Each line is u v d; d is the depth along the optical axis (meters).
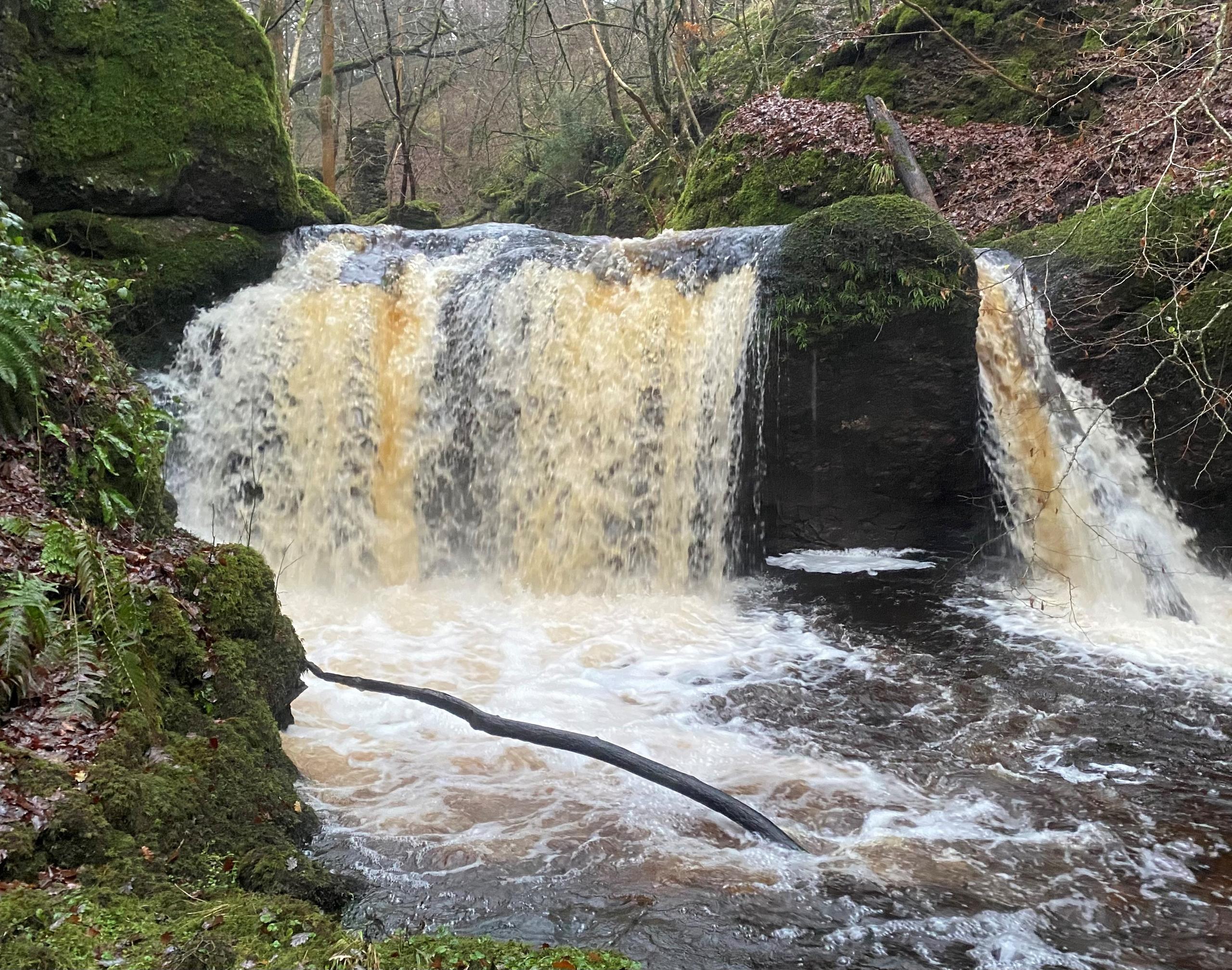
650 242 9.67
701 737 5.64
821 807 4.77
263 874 3.51
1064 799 4.88
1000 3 14.07
